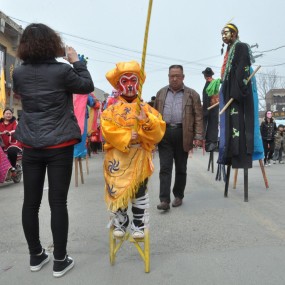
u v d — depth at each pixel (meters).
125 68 3.61
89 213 5.60
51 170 3.38
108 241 4.31
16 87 3.42
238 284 3.15
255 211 5.43
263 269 3.41
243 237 4.27
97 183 8.44
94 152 17.62
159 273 3.41
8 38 18.48
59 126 3.33
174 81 5.63
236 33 6.14
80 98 7.94
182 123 5.59
